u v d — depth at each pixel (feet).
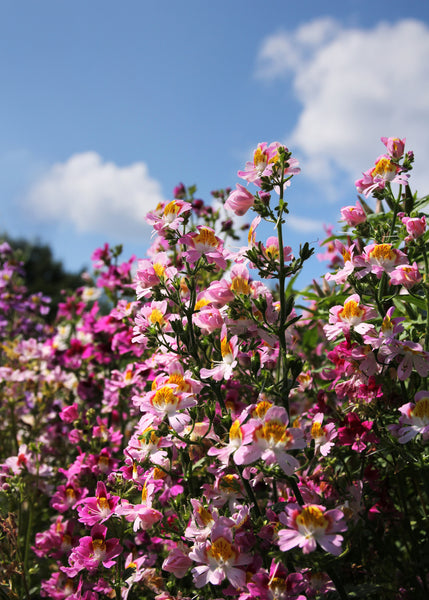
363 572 1.78
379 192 1.77
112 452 2.24
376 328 1.67
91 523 1.69
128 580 1.72
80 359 2.85
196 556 1.47
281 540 1.37
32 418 2.94
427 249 1.77
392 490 1.92
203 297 1.63
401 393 1.74
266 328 1.58
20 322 3.62
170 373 1.56
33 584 2.23
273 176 1.57
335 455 1.69
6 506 2.00
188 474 1.65
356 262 1.67
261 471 1.49
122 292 2.58
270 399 1.63
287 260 1.64
